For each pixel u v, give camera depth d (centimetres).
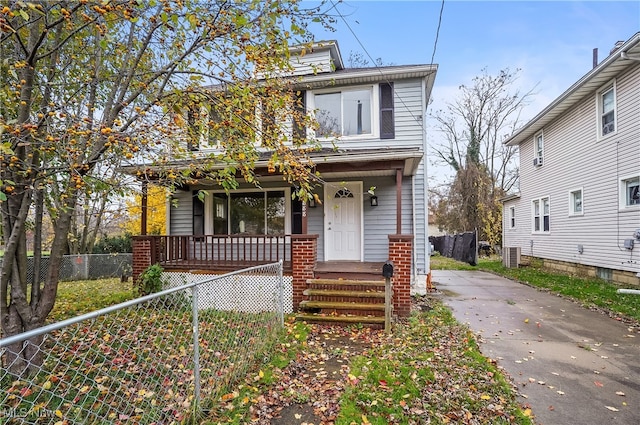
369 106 895
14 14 274
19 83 356
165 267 767
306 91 912
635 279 873
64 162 396
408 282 645
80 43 439
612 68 900
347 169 722
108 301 747
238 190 934
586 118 1077
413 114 870
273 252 909
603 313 665
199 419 287
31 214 552
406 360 420
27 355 376
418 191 862
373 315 607
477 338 516
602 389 354
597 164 1020
